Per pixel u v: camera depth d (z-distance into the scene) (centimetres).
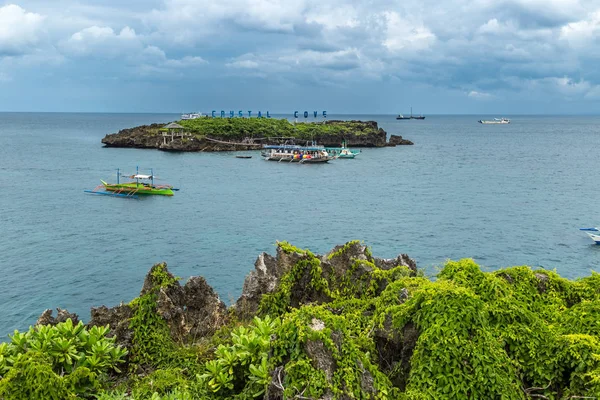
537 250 5059
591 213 6819
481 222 6244
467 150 17950
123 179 9888
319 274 1434
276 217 6600
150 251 4956
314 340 891
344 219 6456
